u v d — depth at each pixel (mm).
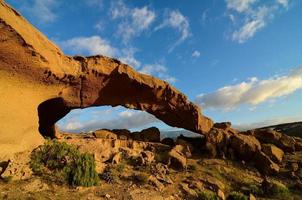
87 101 22938
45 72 18141
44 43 17938
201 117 27625
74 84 21766
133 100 25250
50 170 15289
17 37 15367
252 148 23281
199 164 21844
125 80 23672
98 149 19922
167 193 15961
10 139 15820
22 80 17141
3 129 15430
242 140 23922
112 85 23688
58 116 24109
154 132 28172
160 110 26625
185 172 19875
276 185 18031
